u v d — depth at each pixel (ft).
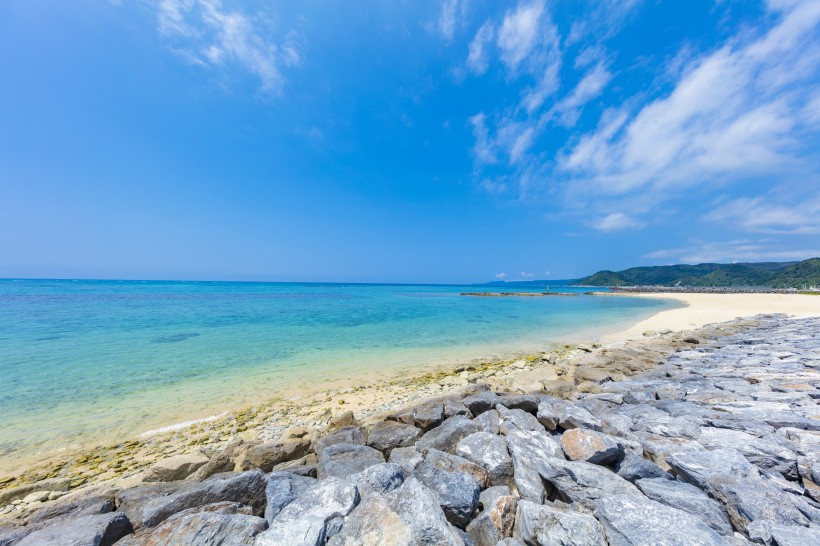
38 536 10.99
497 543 10.64
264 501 14.40
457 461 15.12
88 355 48.91
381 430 20.25
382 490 13.11
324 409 30.94
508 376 39.96
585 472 13.00
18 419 28.43
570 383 29.60
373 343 60.39
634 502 10.70
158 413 29.96
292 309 121.60
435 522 10.30
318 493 12.21
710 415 20.02
